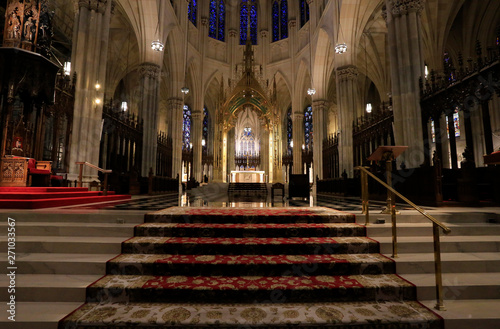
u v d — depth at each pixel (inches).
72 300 113.0
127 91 1005.8
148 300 113.2
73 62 362.0
